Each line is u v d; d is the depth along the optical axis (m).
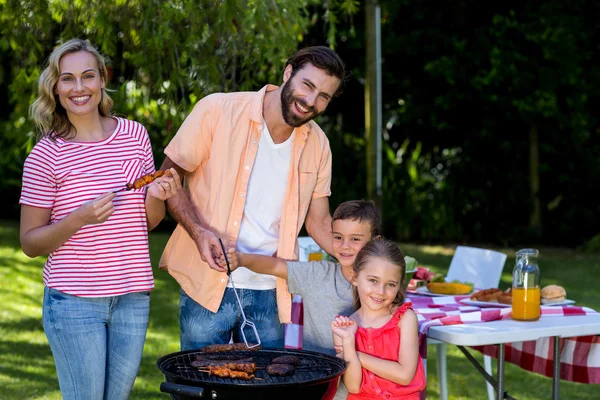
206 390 2.18
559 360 2.94
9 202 11.71
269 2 4.36
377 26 8.41
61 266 2.45
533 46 9.78
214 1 4.28
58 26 5.11
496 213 10.48
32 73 4.68
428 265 8.51
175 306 6.69
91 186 2.48
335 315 2.81
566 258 9.38
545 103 9.68
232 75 4.59
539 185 10.38
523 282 2.91
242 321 2.79
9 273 7.76
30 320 6.11
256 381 2.29
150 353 5.28
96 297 2.46
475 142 10.41
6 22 4.46
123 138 2.58
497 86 9.73
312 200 3.01
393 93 10.69
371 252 2.67
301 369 2.45
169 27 4.35
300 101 2.58
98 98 2.53
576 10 9.98
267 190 2.78
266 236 2.79
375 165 8.55
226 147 2.71
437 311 3.03
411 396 2.67
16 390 4.38
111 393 2.54
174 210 2.69
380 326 2.69
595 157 10.18
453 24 10.02
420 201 10.59
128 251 2.50
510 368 5.21
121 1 4.21
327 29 9.74
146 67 4.53
